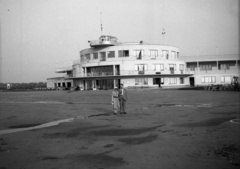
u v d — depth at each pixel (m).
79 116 13.41
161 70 63.16
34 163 5.43
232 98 23.98
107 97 30.98
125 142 7.21
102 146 6.78
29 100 28.33
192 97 26.95
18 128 9.93
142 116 12.87
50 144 7.12
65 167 5.13
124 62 61.62
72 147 6.74
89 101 24.92
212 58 73.00
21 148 6.71
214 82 68.19
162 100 23.69
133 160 5.49
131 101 23.12
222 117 11.69
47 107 19.16
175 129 8.99
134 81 61.84
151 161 5.40
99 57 65.94
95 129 9.42
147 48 63.81
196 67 75.44
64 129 9.55
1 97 35.84
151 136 7.93
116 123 10.74
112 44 64.25
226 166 5.00
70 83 86.19
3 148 6.73
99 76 62.50
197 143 6.83
